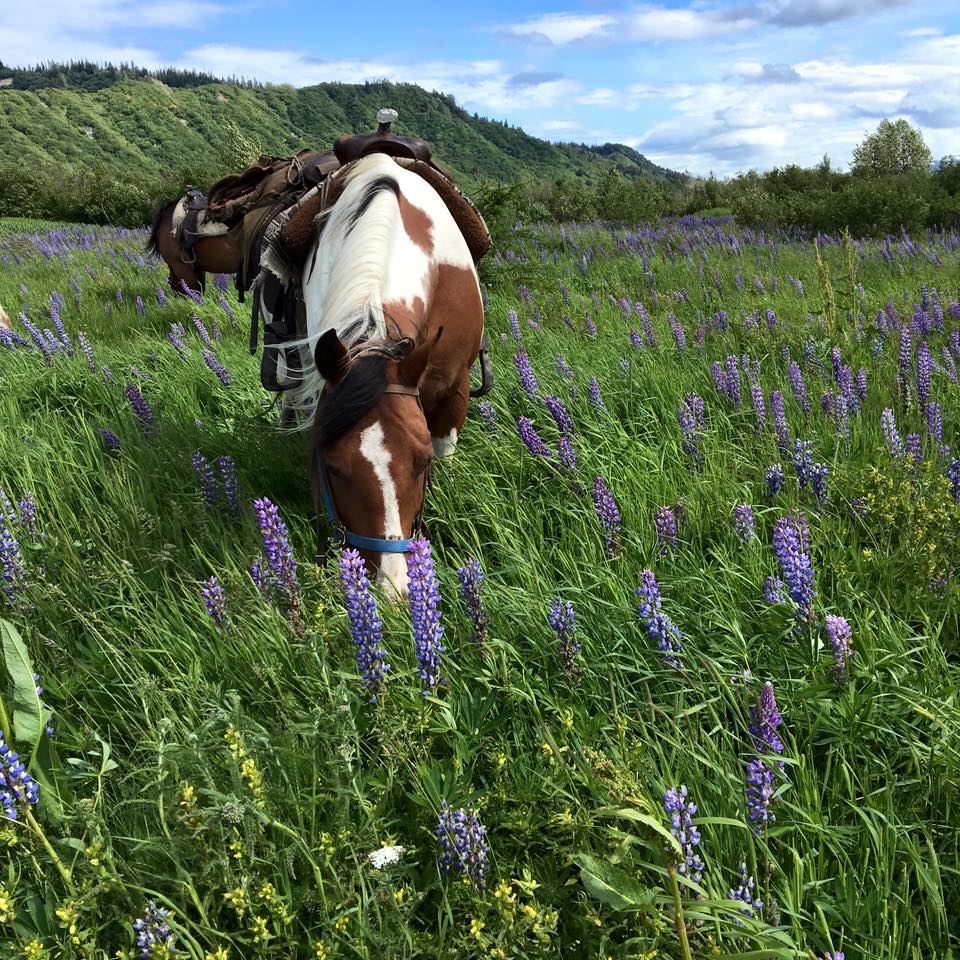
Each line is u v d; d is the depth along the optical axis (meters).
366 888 2.11
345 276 3.42
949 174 21.28
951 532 3.18
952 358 5.57
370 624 2.37
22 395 6.94
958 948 1.97
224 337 8.66
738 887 2.00
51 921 2.07
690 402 4.81
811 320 7.27
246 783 2.13
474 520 4.21
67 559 3.90
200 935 2.04
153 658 3.15
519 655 3.03
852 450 4.53
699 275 11.27
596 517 3.84
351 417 2.91
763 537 3.70
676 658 2.65
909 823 2.28
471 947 1.88
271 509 2.93
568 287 10.27
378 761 2.49
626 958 1.81
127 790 2.48
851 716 2.46
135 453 5.34
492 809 2.33
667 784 2.21
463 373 4.31
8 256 17.80
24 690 2.27
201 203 6.36
